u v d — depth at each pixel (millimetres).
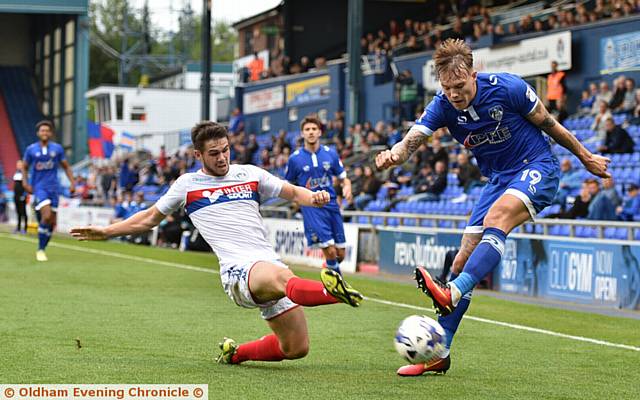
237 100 44594
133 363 7805
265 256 7426
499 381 7383
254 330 10016
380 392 6750
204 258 22656
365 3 40375
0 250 22797
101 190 42469
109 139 53719
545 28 27594
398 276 20000
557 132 7461
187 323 10539
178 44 96062
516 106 7289
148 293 13828
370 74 34031
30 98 57812
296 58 42906
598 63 25484
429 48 32500
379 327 10578
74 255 22172
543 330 10883
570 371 8000
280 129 41188
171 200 7535
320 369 7738
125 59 74812
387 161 7445
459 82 7082
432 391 6848
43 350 8414
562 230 18062
